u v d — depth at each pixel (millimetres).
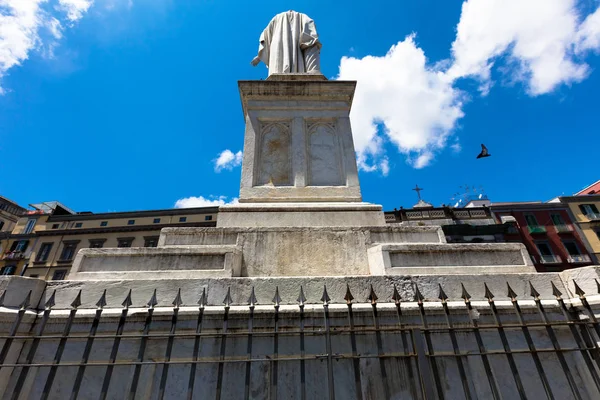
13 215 41250
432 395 2145
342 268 3699
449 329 2422
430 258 3438
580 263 27047
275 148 5320
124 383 2523
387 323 2795
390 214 28406
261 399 2504
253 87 5582
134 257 3346
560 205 29812
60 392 2457
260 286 2955
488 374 2285
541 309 2564
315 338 2730
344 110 5621
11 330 2357
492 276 3180
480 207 29344
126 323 2674
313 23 6926
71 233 31297
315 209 4430
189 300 2857
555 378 2738
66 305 2809
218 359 2426
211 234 3844
